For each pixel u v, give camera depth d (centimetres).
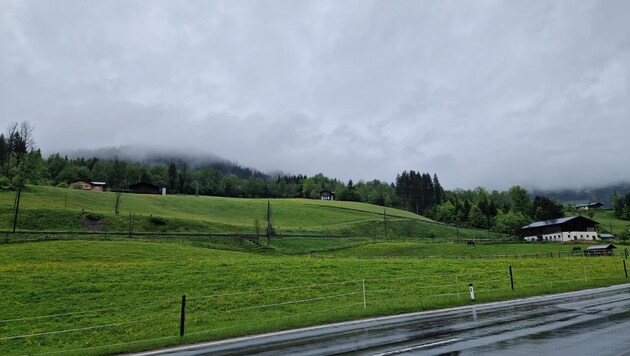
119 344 1822
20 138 11706
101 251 6088
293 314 2516
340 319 2136
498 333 1512
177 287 3359
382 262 4816
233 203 16775
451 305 2494
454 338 1453
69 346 2033
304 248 9850
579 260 5600
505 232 16675
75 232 8338
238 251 8356
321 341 1545
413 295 3000
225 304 2847
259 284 3462
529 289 3058
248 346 1546
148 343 1766
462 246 9819
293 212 16362
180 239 8619
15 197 11294
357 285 3422
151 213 12438
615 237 12962
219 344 1650
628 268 4778
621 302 2273
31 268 4106
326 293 3144
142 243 7106
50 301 2962
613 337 1359
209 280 3594
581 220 12962
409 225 15962
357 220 15900
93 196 13600
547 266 4794
